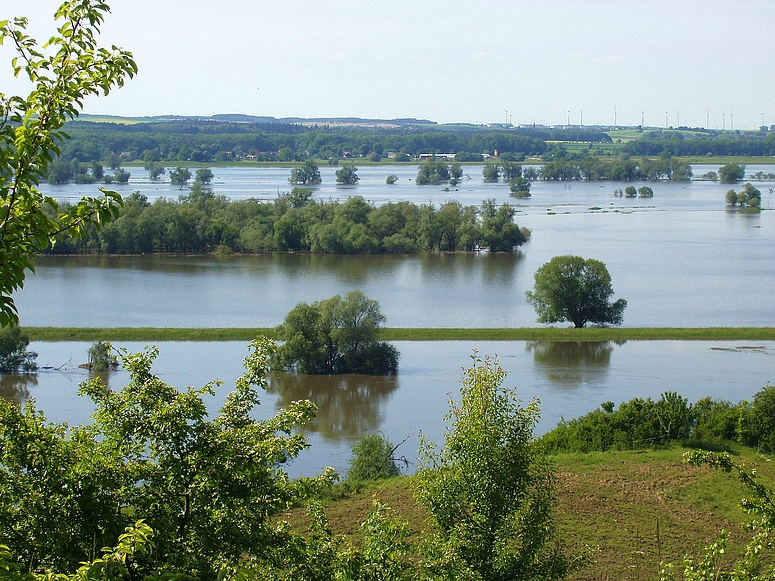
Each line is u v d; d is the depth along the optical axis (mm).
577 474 37906
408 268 115438
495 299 91562
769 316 81500
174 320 78188
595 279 78688
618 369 62219
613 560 28469
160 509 13242
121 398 14008
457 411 19297
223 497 13203
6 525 11930
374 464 39875
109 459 13117
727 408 46938
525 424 18797
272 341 15766
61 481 12453
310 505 16844
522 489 18391
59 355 64562
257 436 14102
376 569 16359
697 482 36750
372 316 64250
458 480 18250
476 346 70438
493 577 17500
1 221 9141
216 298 90000
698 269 110188
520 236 132500
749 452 42125
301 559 14344
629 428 44969
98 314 80438
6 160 9078
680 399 45688
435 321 79938
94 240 127625
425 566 17109
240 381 15086
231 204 148750
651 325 78250
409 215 141500
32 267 9438
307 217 140375
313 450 44250
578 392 55562
